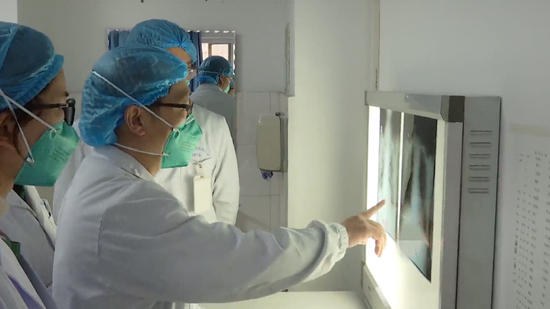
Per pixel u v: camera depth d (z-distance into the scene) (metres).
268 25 3.08
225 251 0.91
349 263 2.12
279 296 1.72
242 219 3.21
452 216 0.92
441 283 0.94
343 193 2.15
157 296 0.92
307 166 2.13
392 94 1.26
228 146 1.94
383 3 1.80
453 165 0.91
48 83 0.81
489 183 0.92
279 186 3.17
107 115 1.03
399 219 1.26
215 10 3.05
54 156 0.85
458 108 0.90
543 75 0.76
